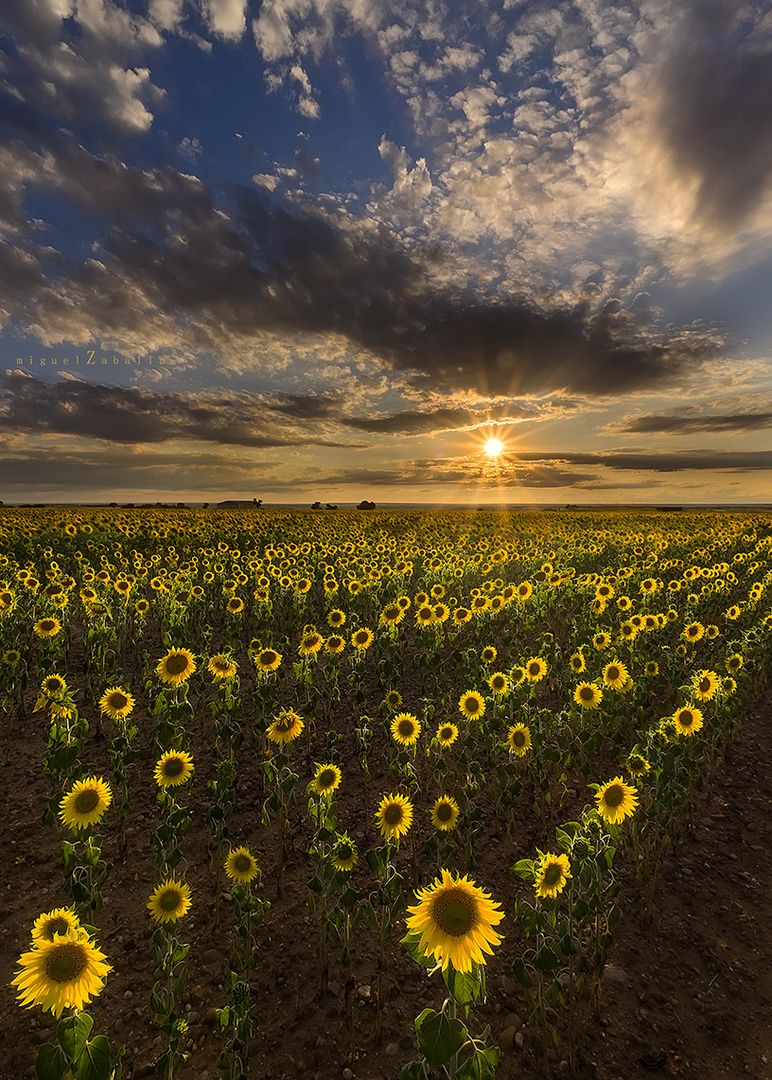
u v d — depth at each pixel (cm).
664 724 627
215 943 479
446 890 283
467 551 2530
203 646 1170
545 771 661
